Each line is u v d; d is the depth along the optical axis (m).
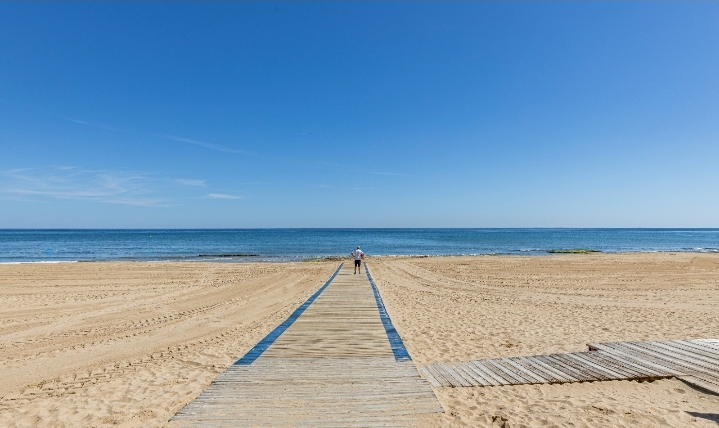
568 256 34.09
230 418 3.95
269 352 6.16
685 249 50.16
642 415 4.29
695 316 10.70
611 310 11.74
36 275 20.91
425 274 21.70
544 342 7.94
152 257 37.53
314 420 3.92
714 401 4.64
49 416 4.70
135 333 9.26
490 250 48.97
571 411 4.39
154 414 4.66
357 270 20.86
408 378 5.05
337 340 6.86
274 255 40.41
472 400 4.71
